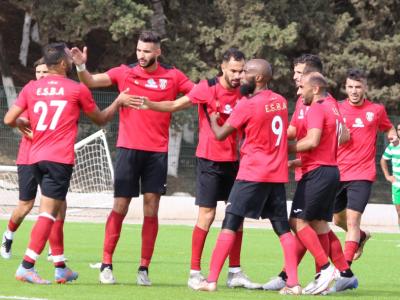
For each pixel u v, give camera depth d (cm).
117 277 2998
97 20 8744
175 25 9475
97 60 10631
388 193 8162
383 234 5816
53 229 2694
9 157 7331
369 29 9981
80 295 2436
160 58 9169
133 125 2759
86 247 4116
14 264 3234
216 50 9206
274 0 9338
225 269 3397
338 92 10038
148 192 2773
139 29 8612
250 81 2566
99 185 7044
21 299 2330
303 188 2627
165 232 5244
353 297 2612
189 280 2708
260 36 8900
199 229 2736
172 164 8106
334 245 2712
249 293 2616
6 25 11256
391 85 10131
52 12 8744
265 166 2556
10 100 7788
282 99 2602
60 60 2644
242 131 2606
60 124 2611
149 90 2772
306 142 2561
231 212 2588
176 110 2714
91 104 2639
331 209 2664
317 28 9600
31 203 3394
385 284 3052
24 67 10906
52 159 2589
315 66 2712
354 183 3128
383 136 8075
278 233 2622
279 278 2752
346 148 3144
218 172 2750
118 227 2759
